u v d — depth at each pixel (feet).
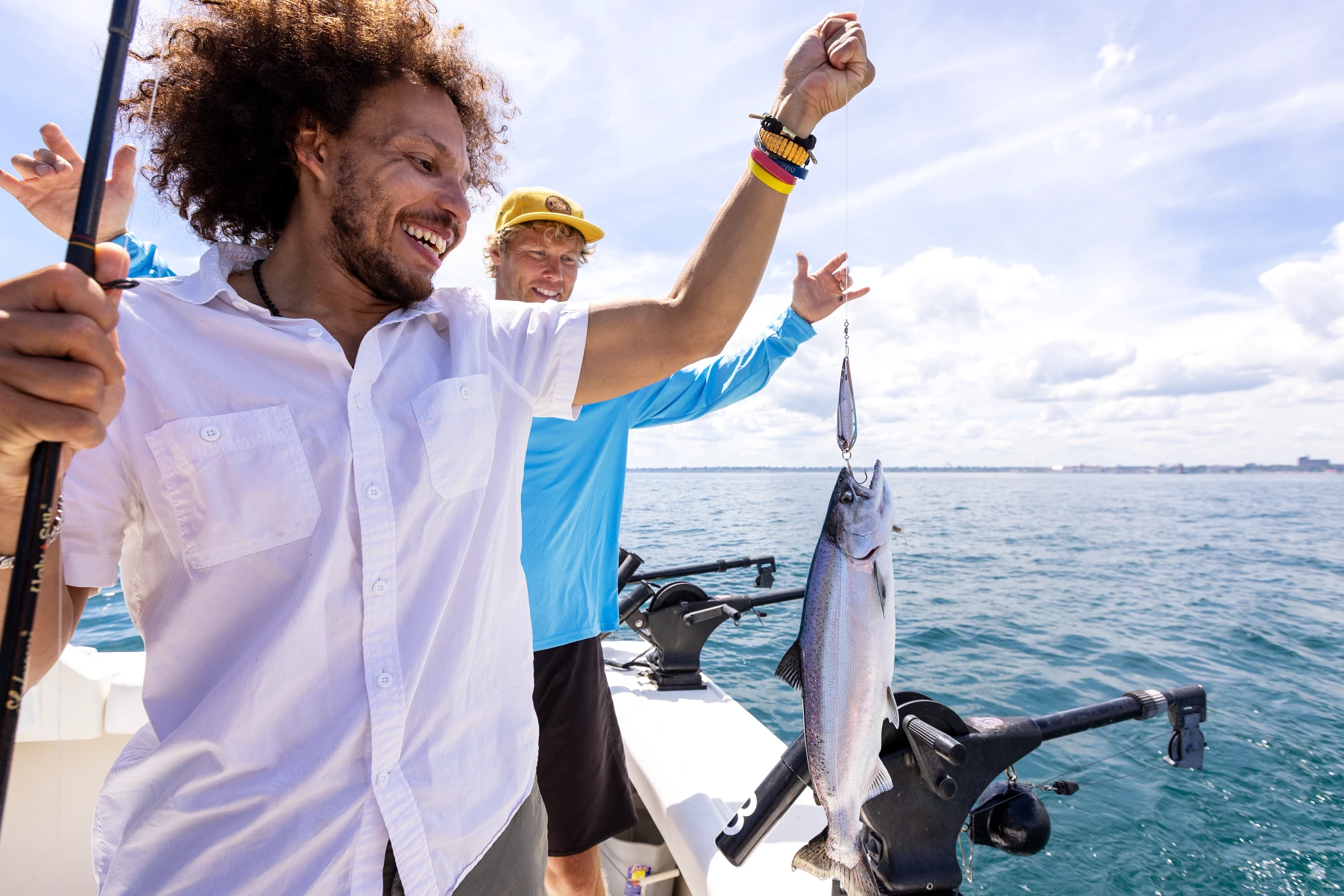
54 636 3.09
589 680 7.45
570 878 7.43
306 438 3.24
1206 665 27.78
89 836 8.00
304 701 3.18
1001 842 6.34
